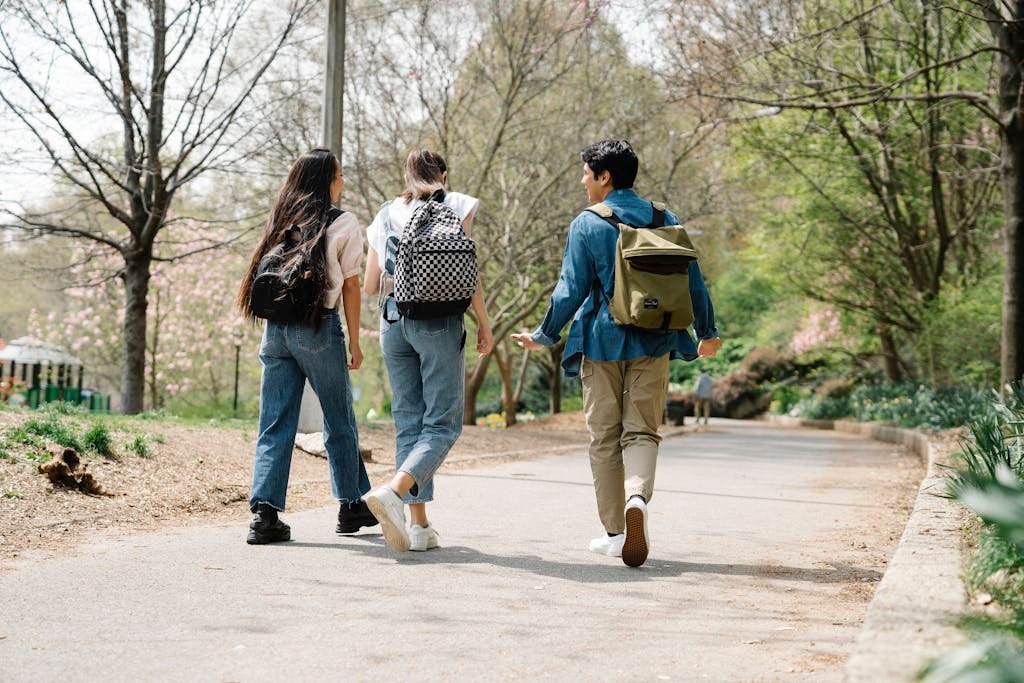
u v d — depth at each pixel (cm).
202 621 419
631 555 554
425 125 2109
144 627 407
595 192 609
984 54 1983
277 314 602
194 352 2816
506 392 2873
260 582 497
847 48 2112
